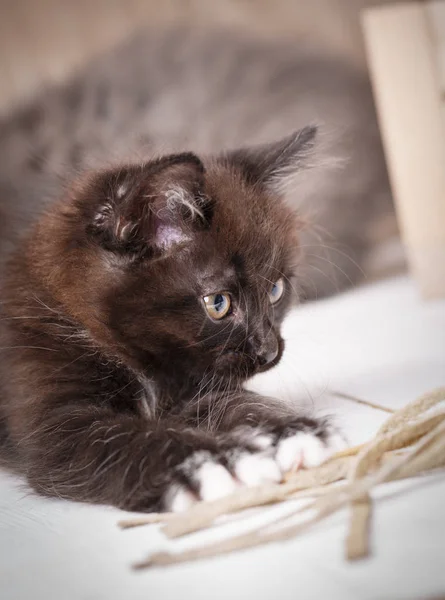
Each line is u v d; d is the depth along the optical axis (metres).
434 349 0.58
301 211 0.59
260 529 0.35
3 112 0.80
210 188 0.46
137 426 0.40
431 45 0.70
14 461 0.44
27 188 0.70
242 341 0.45
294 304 0.54
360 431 0.43
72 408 0.42
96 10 0.95
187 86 0.86
